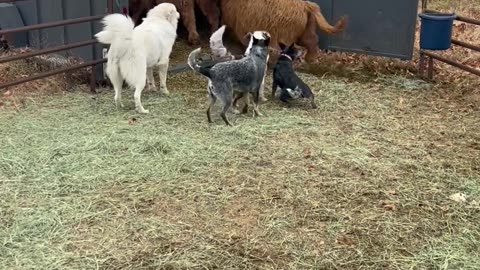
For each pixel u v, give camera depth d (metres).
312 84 7.21
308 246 3.77
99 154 5.01
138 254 3.64
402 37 7.75
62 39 7.62
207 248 3.71
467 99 6.77
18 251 3.63
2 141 5.26
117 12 7.05
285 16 7.66
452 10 10.66
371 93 6.95
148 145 5.14
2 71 7.34
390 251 3.73
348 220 4.09
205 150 5.14
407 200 4.38
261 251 3.71
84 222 3.98
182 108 6.29
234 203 4.28
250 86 5.79
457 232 3.96
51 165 4.79
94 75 6.84
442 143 5.50
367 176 4.75
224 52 7.16
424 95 6.92
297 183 4.60
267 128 5.72
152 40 6.21
